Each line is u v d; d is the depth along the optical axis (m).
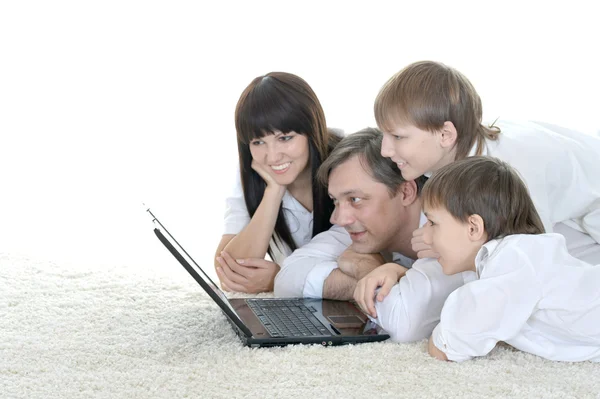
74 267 2.42
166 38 5.01
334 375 1.55
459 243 1.73
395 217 2.09
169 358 1.66
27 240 2.81
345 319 1.90
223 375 1.55
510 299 1.63
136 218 3.46
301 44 4.95
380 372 1.58
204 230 3.39
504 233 1.72
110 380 1.52
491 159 1.77
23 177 4.20
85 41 4.97
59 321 1.89
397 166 2.05
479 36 4.85
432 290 1.80
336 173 2.07
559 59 4.82
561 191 2.06
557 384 1.53
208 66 5.03
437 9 4.85
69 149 4.76
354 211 2.07
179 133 5.03
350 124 4.87
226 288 2.32
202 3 5.00
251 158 2.37
